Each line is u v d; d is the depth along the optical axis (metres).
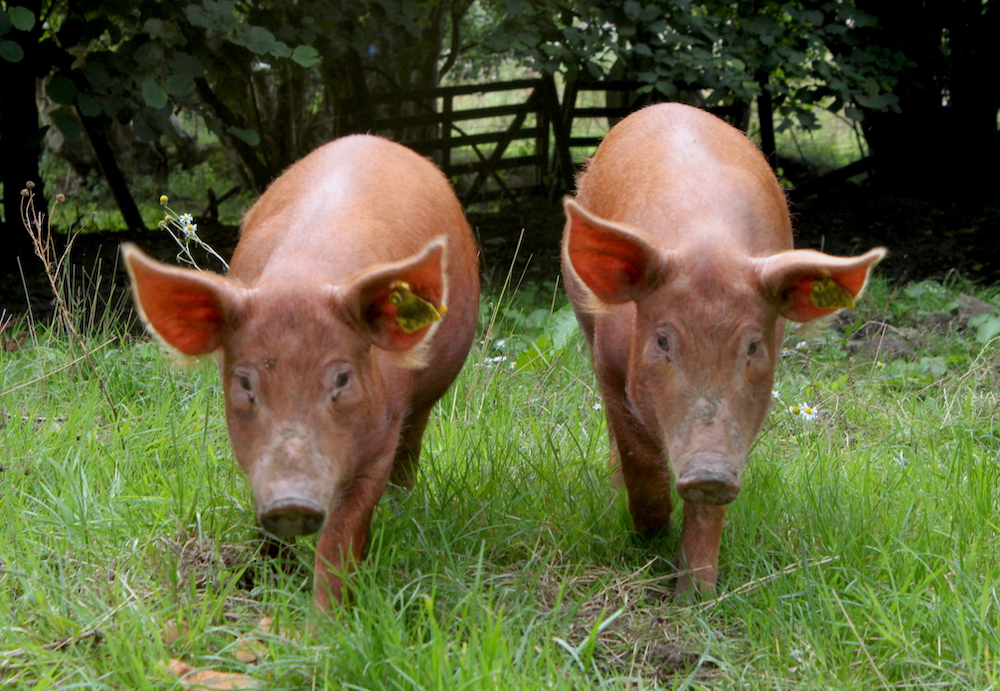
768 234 4.25
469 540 4.33
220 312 3.39
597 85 13.78
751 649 3.69
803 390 6.53
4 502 4.39
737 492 3.49
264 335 3.30
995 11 13.32
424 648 3.37
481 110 13.86
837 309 3.71
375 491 3.83
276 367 3.28
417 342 3.44
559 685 3.17
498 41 9.90
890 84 11.20
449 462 5.12
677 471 3.51
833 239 11.84
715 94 10.32
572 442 5.61
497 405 5.96
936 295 9.08
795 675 3.51
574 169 14.13
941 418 6.12
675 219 4.06
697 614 3.84
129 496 4.46
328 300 3.36
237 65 9.82
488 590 4.01
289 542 4.13
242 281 3.89
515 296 8.76
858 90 11.51
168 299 3.31
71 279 8.94
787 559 4.28
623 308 4.22
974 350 7.51
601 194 4.95
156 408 5.62
